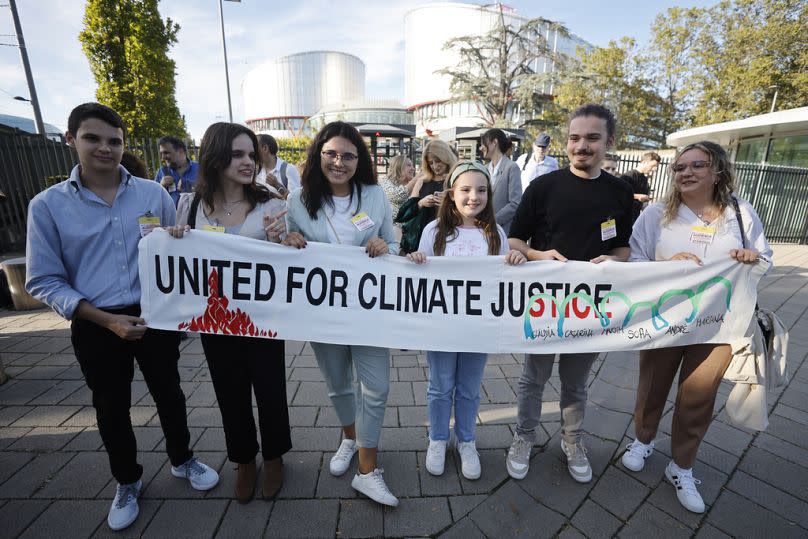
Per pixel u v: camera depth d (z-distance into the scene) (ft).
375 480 6.88
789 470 7.87
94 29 42.86
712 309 6.89
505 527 6.59
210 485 7.20
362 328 7.13
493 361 12.20
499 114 77.20
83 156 5.84
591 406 10.06
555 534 6.47
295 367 11.68
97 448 8.27
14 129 25.43
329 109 195.93
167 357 6.90
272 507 6.88
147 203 6.61
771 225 36.60
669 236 7.20
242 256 6.82
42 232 5.83
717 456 8.22
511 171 13.03
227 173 6.48
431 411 7.67
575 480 7.55
